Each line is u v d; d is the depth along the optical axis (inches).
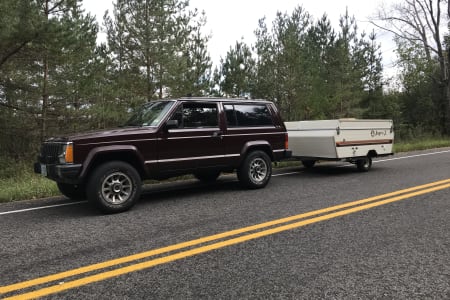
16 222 216.2
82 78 547.8
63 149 227.8
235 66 775.7
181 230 195.2
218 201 266.4
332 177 373.4
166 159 263.7
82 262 152.3
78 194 282.5
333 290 124.8
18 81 508.1
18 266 149.0
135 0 640.4
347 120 392.5
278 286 128.3
